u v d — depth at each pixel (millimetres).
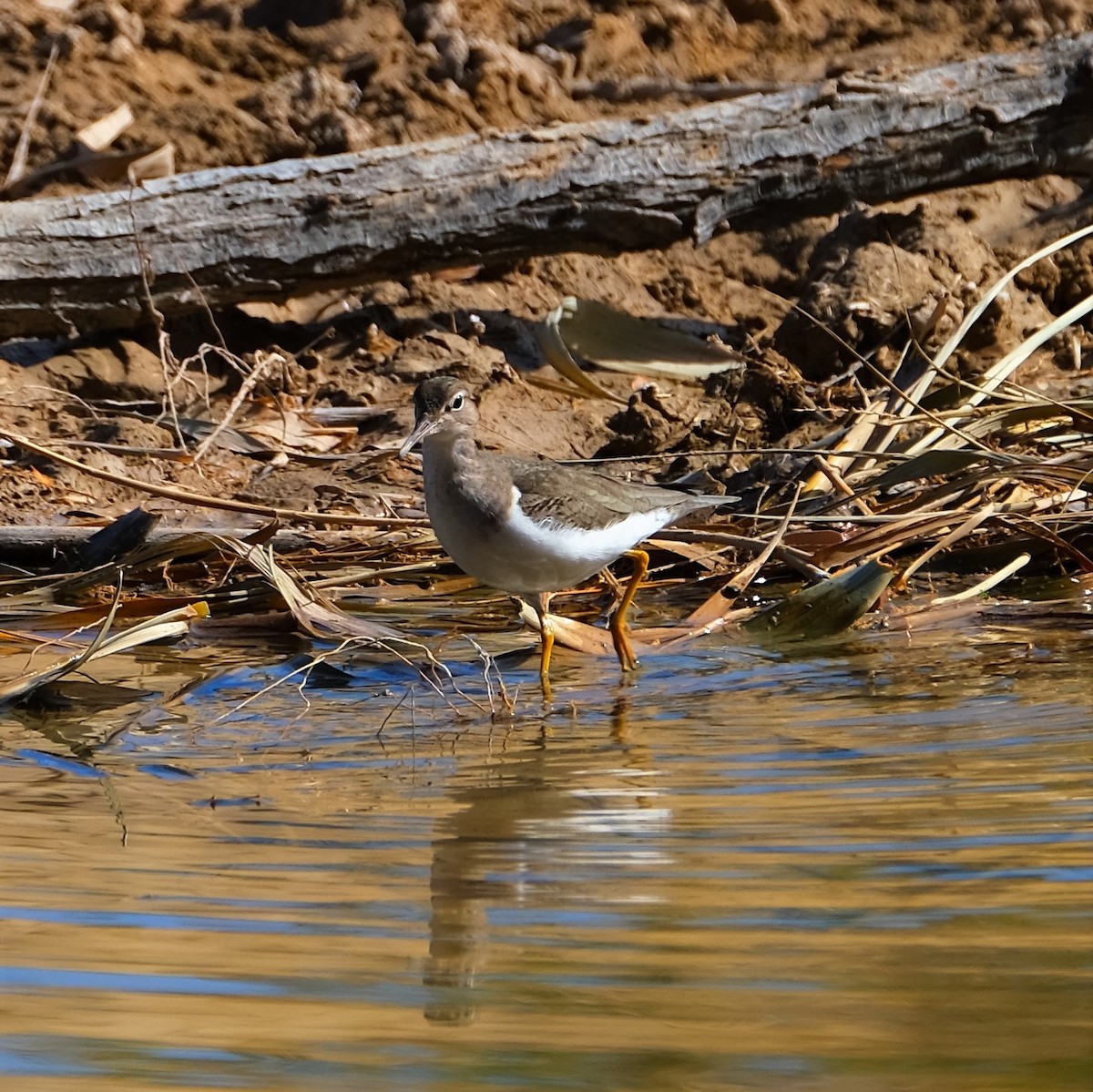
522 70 18812
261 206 15516
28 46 18531
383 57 18688
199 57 18812
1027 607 11500
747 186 16297
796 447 14336
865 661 10414
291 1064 5074
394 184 15703
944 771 7902
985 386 13641
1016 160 16766
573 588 12977
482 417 15273
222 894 6520
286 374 16062
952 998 5406
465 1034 5230
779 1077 4926
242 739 9172
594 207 15992
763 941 5930
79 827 7453
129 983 5660
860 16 20219
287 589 11281
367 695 10203
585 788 7934
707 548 12945
